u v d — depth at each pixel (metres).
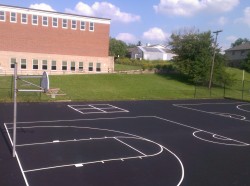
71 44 50.28
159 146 14.35
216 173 11.07
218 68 47.03
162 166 11.56
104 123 19.25
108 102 29.08
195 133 17.45
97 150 13.26
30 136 15.25
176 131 17.78
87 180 9.94
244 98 38.16
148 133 16.95
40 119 19.59
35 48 47.53
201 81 46.91
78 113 22.44
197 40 50.38
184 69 48.78
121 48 103.81
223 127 19.50
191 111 25.80
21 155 12.23
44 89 12.13
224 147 14.67
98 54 52.75
